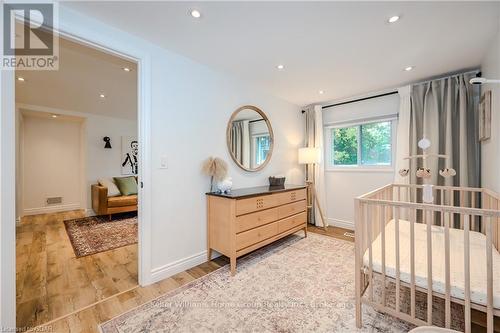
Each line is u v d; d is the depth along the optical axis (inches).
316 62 92.7
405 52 83.7
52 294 72.3
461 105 96.4
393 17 63.3
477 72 96.0
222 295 71.7
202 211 96.6
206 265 93.8
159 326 58.2
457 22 65.5
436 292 49.1
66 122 195.3
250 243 91.7
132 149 209.2
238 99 112.9
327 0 56.7
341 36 73.5
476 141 96.4
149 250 78.4
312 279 81.2
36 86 124.6
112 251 107.1
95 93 138.3
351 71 101.1
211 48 82.6
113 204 161.6
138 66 77.3
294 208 117.5
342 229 142.6
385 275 56.1
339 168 148.1
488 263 42.5
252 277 83.0
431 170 104.8
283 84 118.0
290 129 151.0
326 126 153.5
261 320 60.3
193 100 93.0
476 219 93.1
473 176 96.3
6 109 49.3
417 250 63.6
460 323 57.5
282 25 67.9
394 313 54.3
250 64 95.3
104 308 65.4
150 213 78.7
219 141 104.3
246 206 90.0
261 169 129.3
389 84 116.5
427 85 107.6
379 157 132.7
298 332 55.9
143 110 77.1
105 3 58.6
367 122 134.6
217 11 61.7
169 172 84.9
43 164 184.9
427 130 106.8
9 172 49.5
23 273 86.2
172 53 85.4
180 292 73.5
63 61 96.0
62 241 120.0
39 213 182.7
